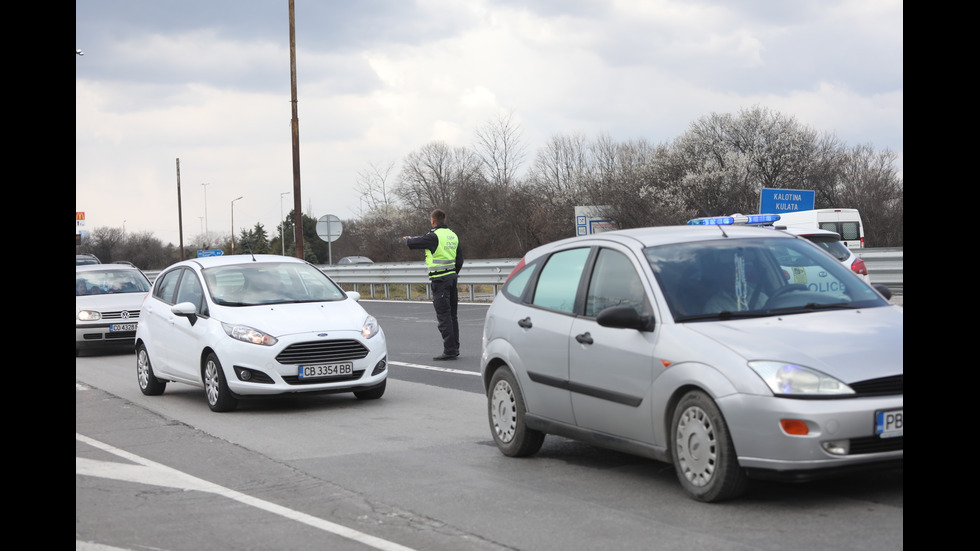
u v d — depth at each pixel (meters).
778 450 5.37
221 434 9.10
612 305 6.65
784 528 5.25
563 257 7.40
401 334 18.62
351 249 80.75
